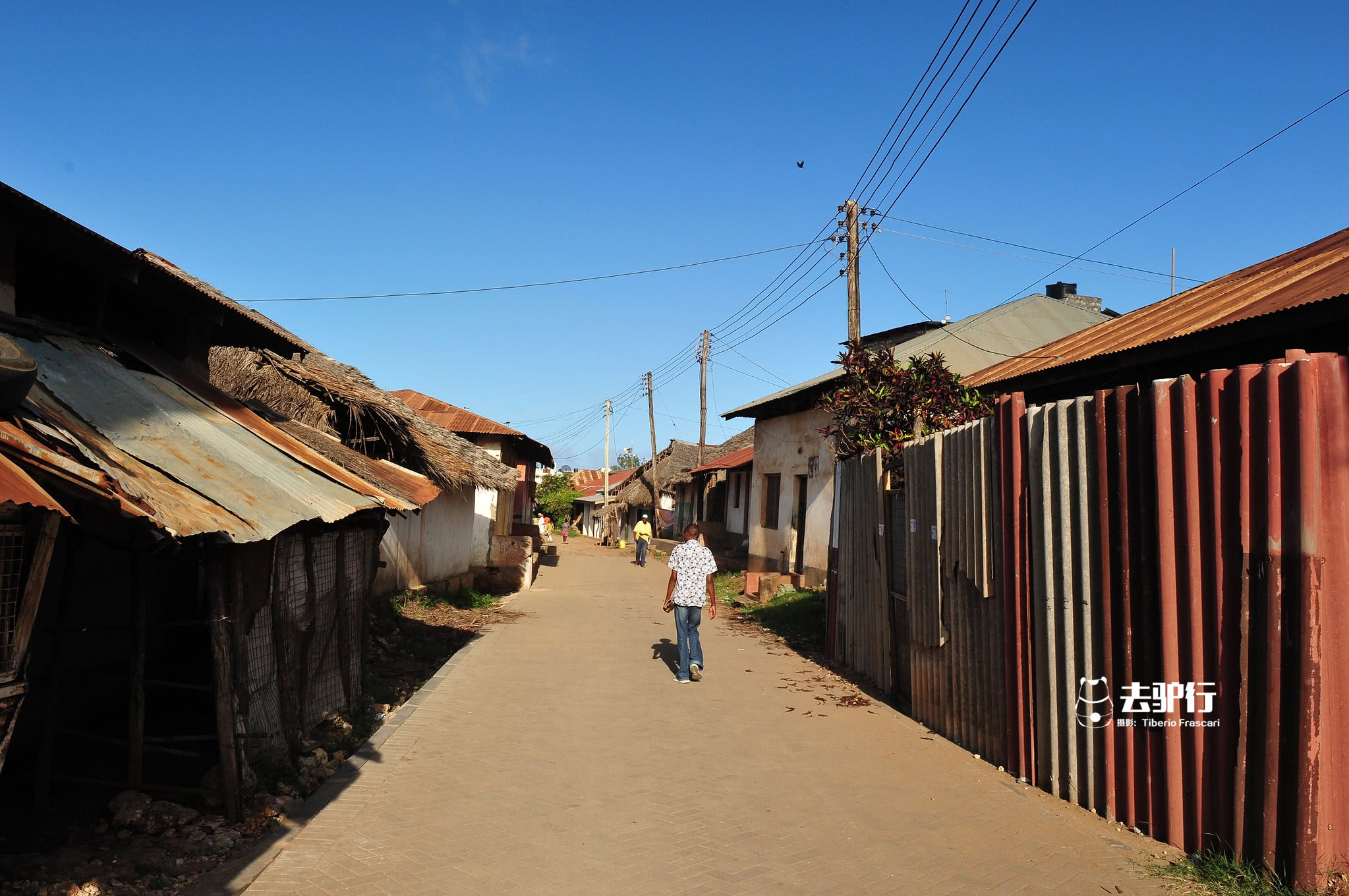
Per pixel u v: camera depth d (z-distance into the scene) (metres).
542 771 5.78
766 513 20.84
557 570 26.25
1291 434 3.68
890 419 9.14
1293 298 6.30
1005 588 5.79
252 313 10.72
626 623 14.09
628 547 44.53
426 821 4.79
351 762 5.85
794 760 6.13
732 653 11.09
